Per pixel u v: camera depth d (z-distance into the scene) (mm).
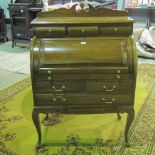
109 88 1790
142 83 3250
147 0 4898
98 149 2006
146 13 5070
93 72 1729
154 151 1965
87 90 1804
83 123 2387
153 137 2141
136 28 5004
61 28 1753
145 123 2348
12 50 5004
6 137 2164
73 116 2520
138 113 2520
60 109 1870
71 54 1731
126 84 1772
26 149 2014
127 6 4941
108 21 1742
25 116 2506
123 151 1971
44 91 1800
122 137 2146
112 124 2359
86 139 2137
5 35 5680
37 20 1802
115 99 1831
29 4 4758
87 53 1732
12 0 5152
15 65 4109
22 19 4922
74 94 1814
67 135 2199
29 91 3070
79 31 1762
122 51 1732
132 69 1717
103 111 1882
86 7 1884
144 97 2869
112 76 1742
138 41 4555
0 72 3791
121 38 1781
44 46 1751
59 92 1806
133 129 2248
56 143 2088
